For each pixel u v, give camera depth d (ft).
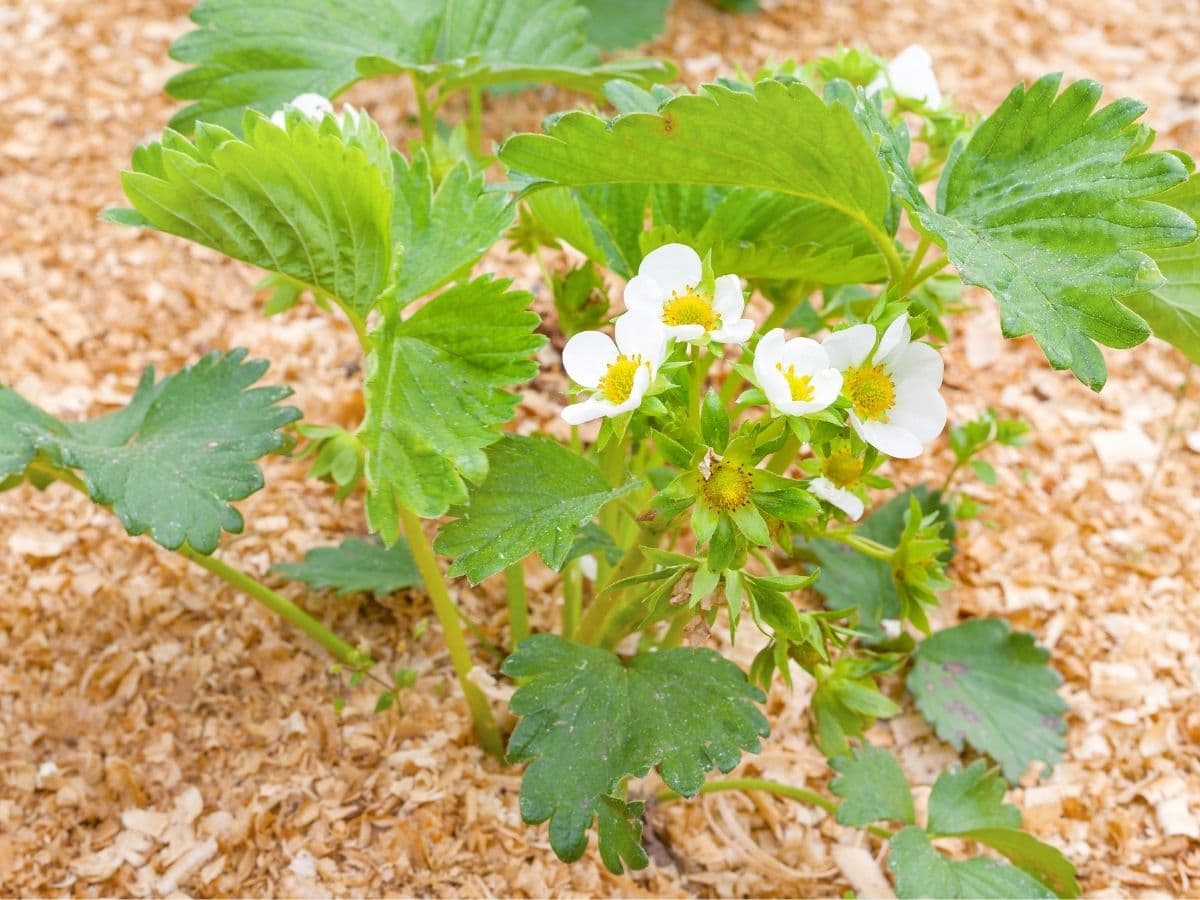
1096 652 1.88
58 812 1.69
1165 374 2.22
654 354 1.38
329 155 1.39
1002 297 1.35
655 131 1.41
